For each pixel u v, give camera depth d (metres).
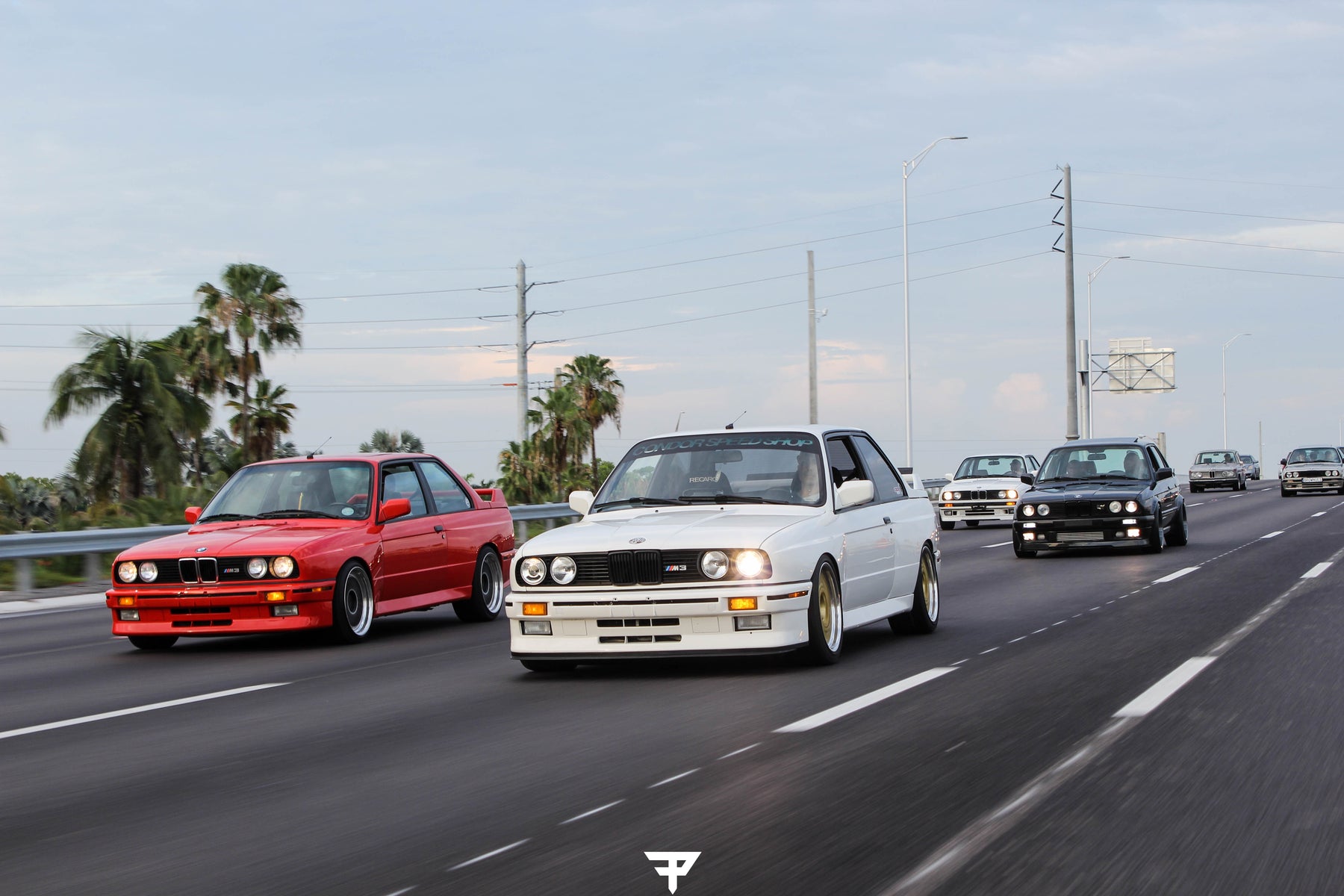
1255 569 16.80
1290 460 47.22
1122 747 6.35
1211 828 4.92
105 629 14.36
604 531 9.19
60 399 33.81
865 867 4.50
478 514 14.09
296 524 12.22
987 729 6.85
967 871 4.43
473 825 5.19
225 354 46.09
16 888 4.57
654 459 10.39
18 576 19.62
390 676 9.72
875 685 8.38
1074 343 45.34
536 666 9.54
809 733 6.85
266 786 6.04
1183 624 11.30
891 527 10.62
